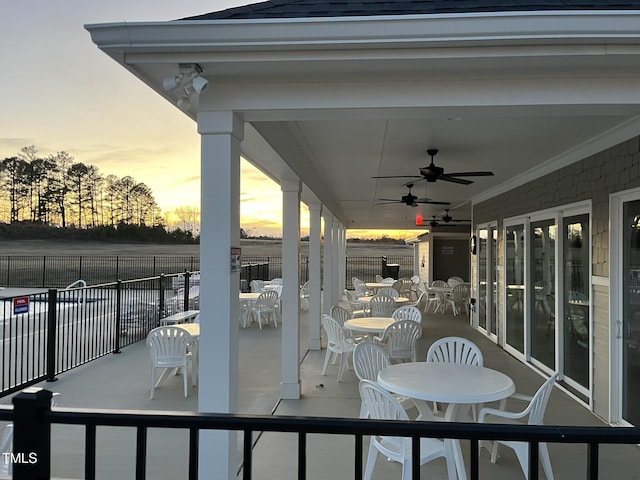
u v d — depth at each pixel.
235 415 1.13
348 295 10.58
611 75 2.43
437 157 5.30
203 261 2.59
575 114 2.67
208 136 2.61
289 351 4.91
